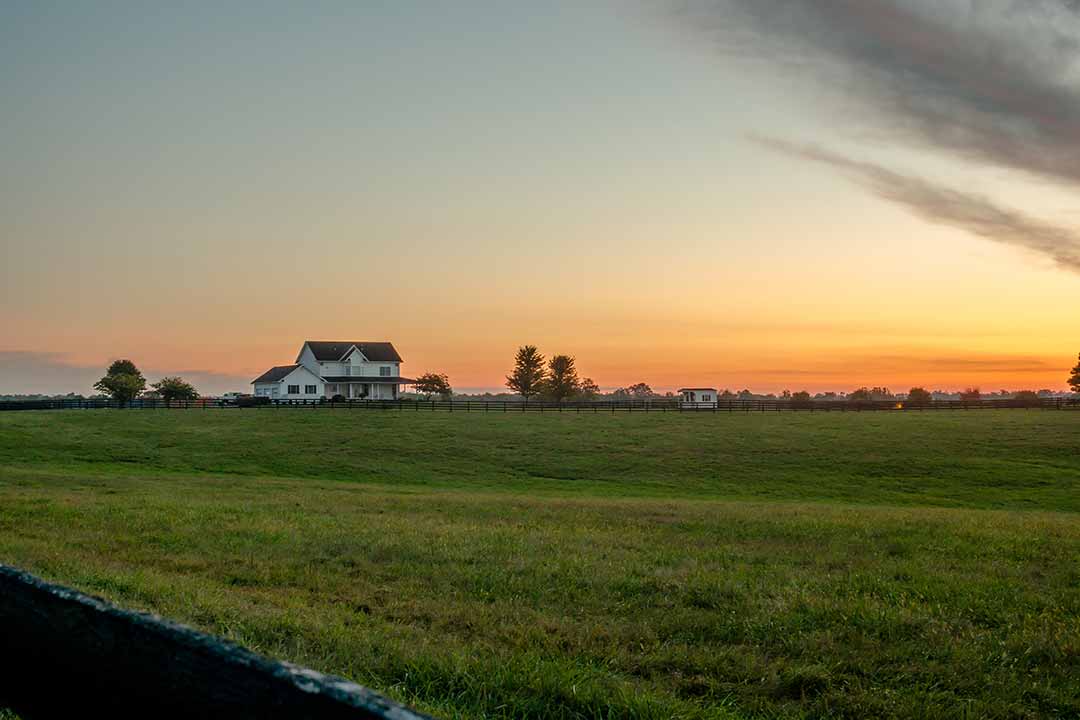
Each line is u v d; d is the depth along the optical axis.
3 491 25.84
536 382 132.75
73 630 1.92
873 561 13.69
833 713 6.62
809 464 49.06
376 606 9.95
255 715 1.39
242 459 49.25
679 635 8.72
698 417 76.75
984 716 6.44
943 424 68.88
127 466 45.72
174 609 8.93
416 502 24.84
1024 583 11.60
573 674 6.93
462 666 7.11
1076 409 85.81
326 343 110.81
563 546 14.87
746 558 13.96
